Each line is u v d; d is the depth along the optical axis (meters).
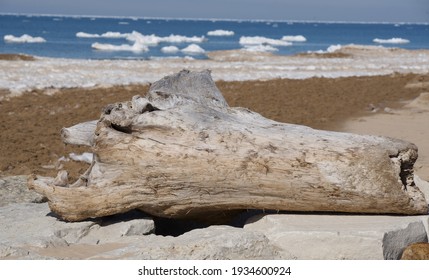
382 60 44.09
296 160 7.63
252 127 8.03
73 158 13.65
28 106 19.69
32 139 15.34
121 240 7.86
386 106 22.22
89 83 24.64
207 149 7.79
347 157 7.58
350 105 22.06
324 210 7.87
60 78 25.72
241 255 7.17
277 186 7.70
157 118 8.00
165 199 8.05
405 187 7.84
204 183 7.85
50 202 8.30
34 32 89.75
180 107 8.30
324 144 7.71
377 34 129.38
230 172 7.74
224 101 9.18
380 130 17.45
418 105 22.25
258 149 7.74
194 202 8.02
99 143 8.08
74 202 8.15
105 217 8.45
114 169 8.08
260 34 114.06
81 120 17.61
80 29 109.00
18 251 7.25
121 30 112.06
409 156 7.80
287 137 7.83
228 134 7.87
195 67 32.72
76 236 8.05
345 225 7.54
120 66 31.95
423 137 16.45
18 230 8.23
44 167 13.05
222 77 28.73
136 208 8.27
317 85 27.09
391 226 7.43
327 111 20.50
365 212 7.87
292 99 22.83
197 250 7.08
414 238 7.58
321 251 7.31
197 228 8.61
